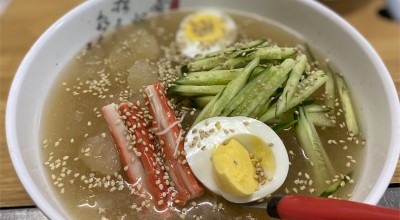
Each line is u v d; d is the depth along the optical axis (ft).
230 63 0.61
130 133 0.54
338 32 0.65
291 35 0.71
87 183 0.53
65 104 0.62
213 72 0.60
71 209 0.51
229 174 0.48
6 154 0.62
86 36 0.69
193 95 0.59
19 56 0.74
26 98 0.58
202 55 0.67
